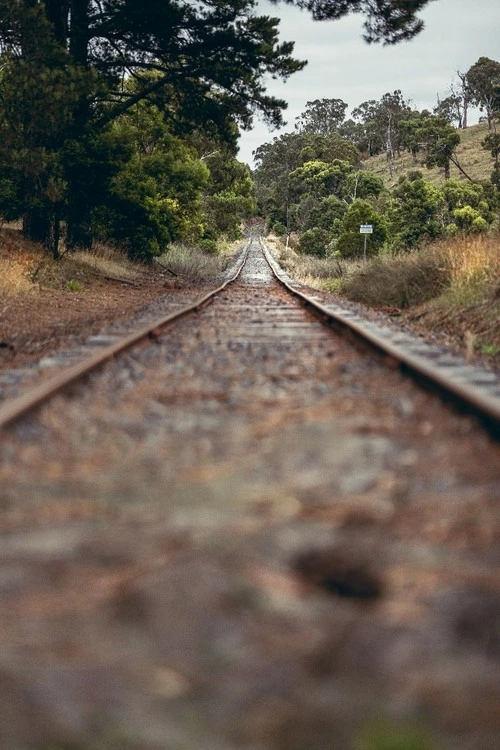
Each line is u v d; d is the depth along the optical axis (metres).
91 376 7.05
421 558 2.97
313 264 40.09
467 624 2.41
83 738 1.83
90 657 2.21
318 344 9.90
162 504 3.67
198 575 2.70
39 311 15.30
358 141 184.38
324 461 4.39
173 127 31.08
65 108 21.86
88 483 4.05
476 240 17.30
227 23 26.33
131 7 24.89
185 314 13.13
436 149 108.50
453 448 4.68
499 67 140.25
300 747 1.81
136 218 31.17
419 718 1.92
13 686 2.05
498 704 1.98
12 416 4.95
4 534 3.33
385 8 24.92
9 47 22.97
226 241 85.44
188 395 6.43
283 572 2.79
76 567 2.90
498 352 10.44
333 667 2.14
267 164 182.75
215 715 1.93
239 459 4.49
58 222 24.70
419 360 7.21
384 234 45.22
